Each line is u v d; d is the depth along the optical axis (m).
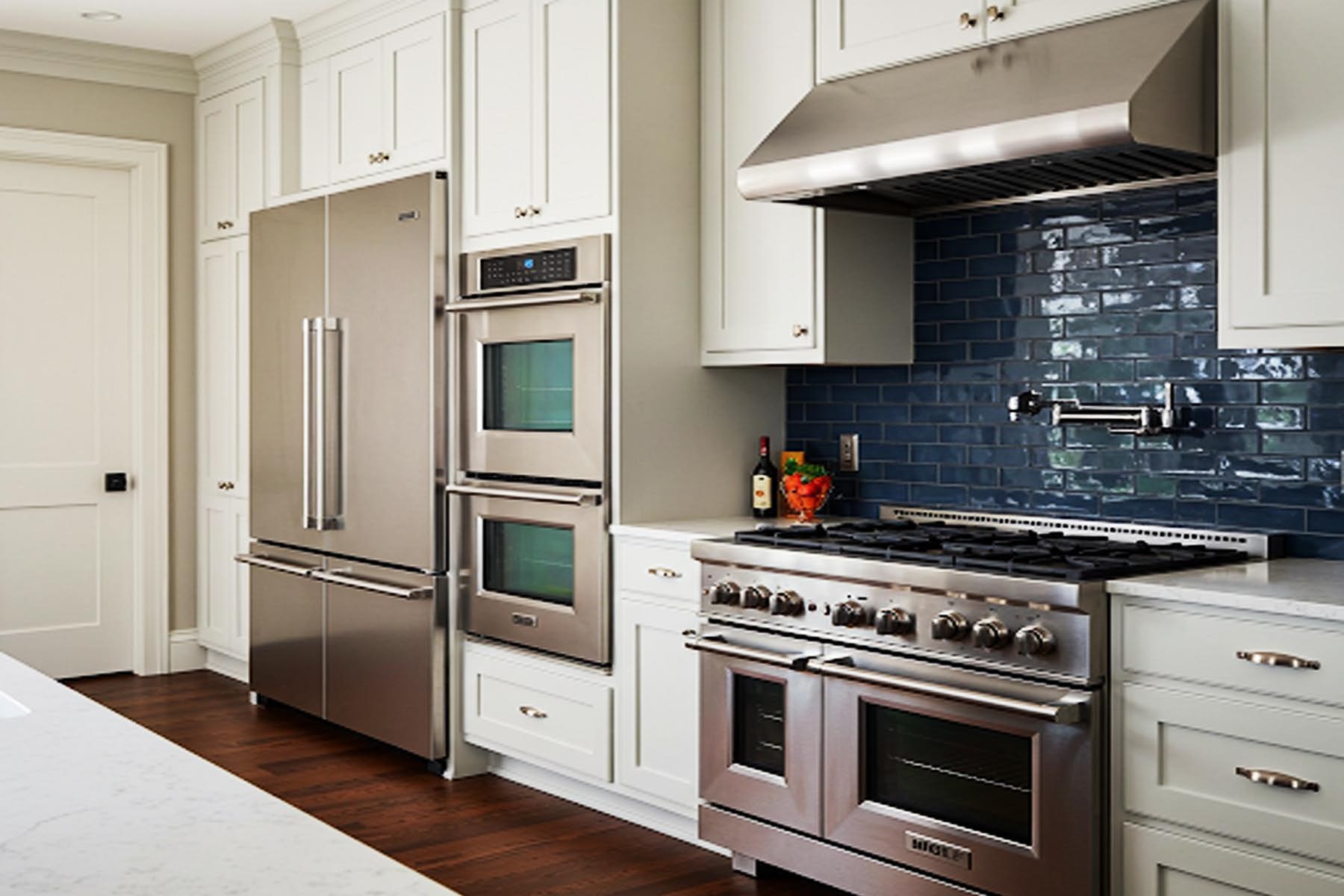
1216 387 3.13
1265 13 2.62
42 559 5.55
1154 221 3.23
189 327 5.79
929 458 3.78
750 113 3.74
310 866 1.10
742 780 3.30
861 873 3.04
